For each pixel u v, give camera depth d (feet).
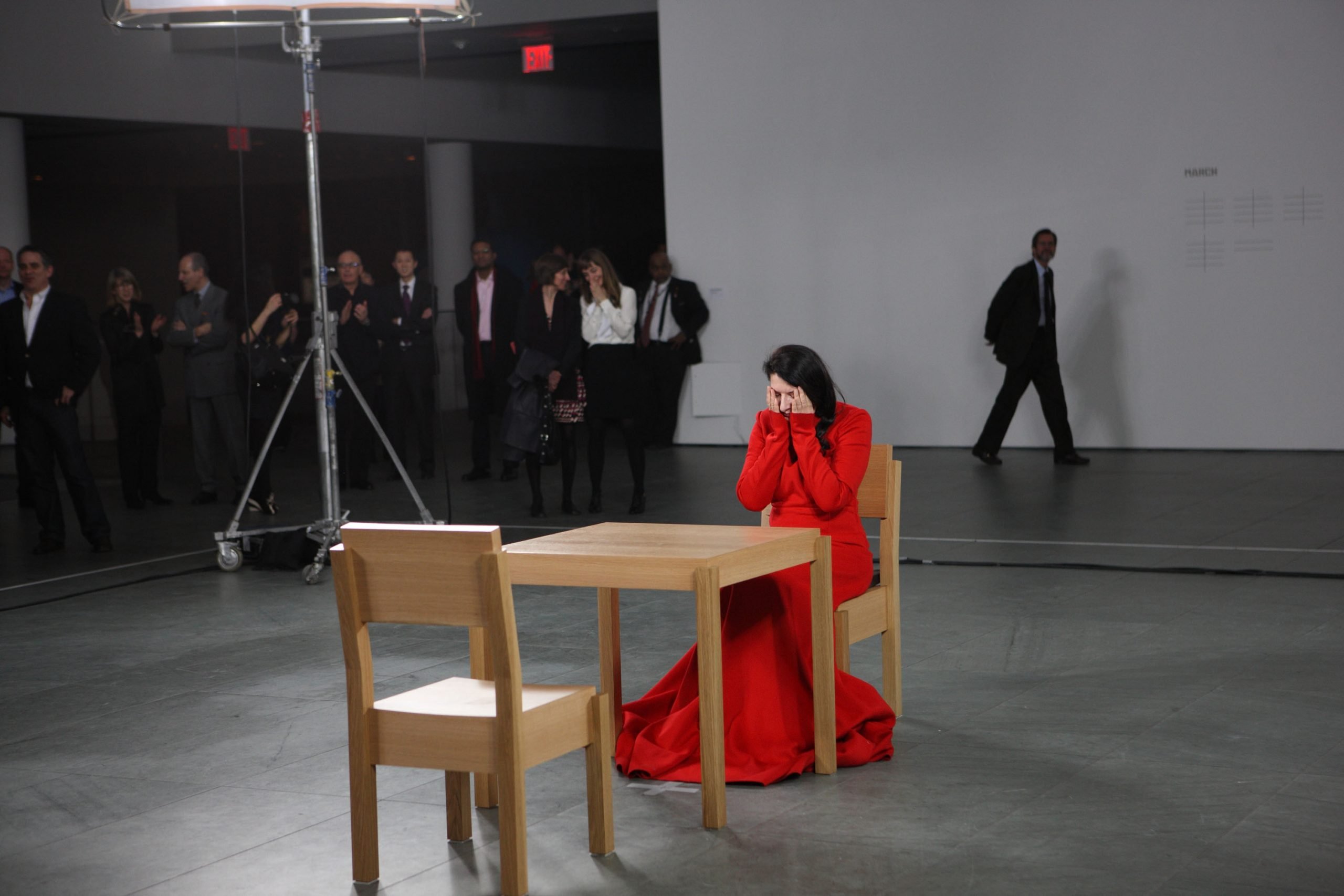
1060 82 34.63
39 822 11.51
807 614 12.62
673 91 38.65
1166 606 18.08
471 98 46.88
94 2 39.24
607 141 51.67
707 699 10.79
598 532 12.30
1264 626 16.84
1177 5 33.32
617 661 12.98
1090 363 34.99
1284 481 28.40
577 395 27.20
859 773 12.07
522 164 53.21
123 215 52.60
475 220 53.16
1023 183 35.22
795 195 37.58
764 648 12.44
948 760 12.33
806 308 37.76
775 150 37.68
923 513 26.08
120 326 30.45
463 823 10.79
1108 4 33.96
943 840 10.39
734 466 34.17
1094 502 26.58
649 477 32.76
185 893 9.95
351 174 46.39
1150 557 21.18
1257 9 32.60
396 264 30.07
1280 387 33.27
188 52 40.96
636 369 26.84
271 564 22.82
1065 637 16.69
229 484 33.37
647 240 55.77
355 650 9.95
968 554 21.97
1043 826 10.60
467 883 10.00
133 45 39.99
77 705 15.11
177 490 33.63
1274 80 32.63
